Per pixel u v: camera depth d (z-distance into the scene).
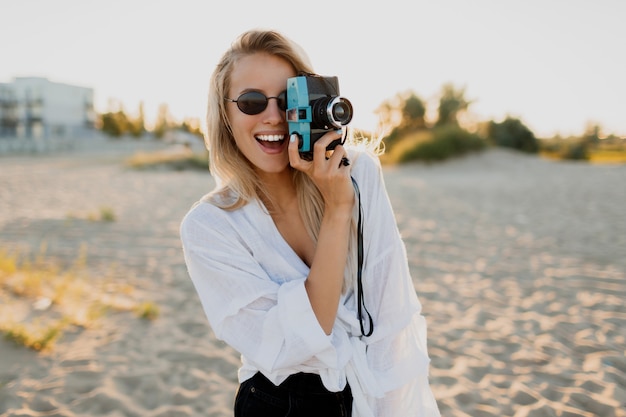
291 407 1.28
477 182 15.70
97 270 5.51
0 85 60.50
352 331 1.31
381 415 1.33
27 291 4.57
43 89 60.91
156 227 7.97
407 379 1.32
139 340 3.68
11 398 2.83
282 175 1.41
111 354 3.43
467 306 4.46
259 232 1.32
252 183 1.35
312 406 1.27
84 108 65.69
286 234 1.40
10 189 13.12
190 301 4.55
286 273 1.30
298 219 1.41
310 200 1.39
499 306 4.45
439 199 11.52
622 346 3.58
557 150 34.38
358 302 1.30
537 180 16.02
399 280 1.33
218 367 3.31
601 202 10.46
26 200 11.09
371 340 1.32
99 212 9.21
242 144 1.32
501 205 10.48
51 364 3.25
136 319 4.07
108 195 12.10
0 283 4.73
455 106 34.12
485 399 2.94
